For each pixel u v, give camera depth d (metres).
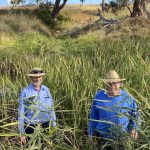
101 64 5.75
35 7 23.92
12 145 3.28
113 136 3.22
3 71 6.34
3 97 4.14
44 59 6.48
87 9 26.14
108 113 3.33
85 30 14.84
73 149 3.09
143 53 6.81
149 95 4.01
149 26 12.35
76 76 4.84
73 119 3.95
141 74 4.67
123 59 6.11
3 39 12.16
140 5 15.01
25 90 3.77
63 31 17.58
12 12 20.92
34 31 14.83
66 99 4.31
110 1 20.69
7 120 3.78
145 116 3.31
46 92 3.80
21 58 7.26
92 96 4.21
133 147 2.96
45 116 3.62
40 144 2.86
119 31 12.21
